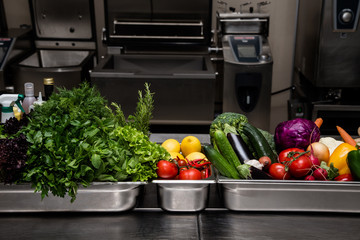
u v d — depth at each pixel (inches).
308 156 53.2
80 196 50.3
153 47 139.9
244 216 51.5
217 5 150.0
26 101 68.3
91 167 48.9
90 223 49.9
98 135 50.9
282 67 159.5
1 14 144.2
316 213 52.1
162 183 50.0
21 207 51.0
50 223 49.9
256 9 151.5
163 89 120.0
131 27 135.4
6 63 122.4
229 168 52.1
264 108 128.0
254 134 57.4
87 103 54.2
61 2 136.6
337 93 115.5
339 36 108.0
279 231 48.4
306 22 128.3
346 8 105.6
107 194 50.3
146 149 50.3
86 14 138.1
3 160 46.9
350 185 49.5
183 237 47.4
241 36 131.8
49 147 47.8
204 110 122.4
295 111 121.8
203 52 140.8
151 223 49.9
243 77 124.3
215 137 54.4
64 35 141.6
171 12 133.9
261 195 50.8
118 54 138.3
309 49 122.1
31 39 141.6
